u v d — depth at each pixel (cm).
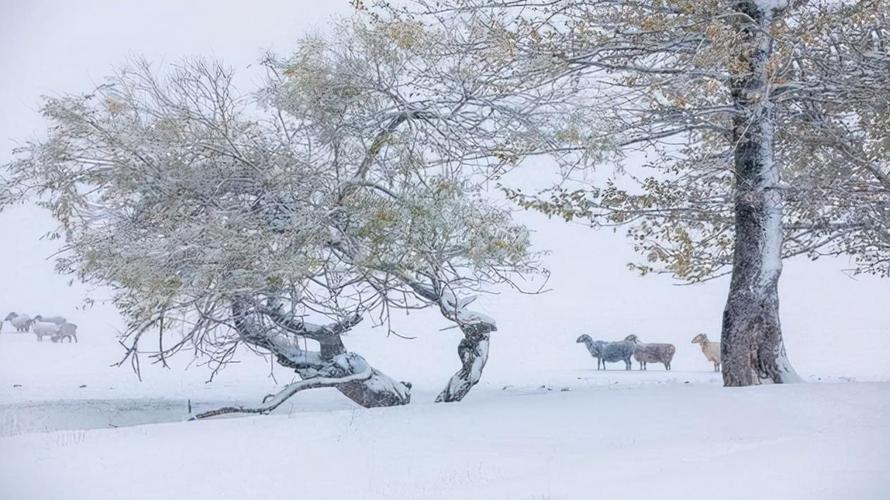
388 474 1265
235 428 1630
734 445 1252
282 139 1936
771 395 1634
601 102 2045
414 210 1833
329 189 1895
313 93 1894
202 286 1758
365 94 1922
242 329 1938
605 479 1105
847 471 1017
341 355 2072
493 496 1073
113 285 1905
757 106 1909
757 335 1970
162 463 1382
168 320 1766
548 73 1948
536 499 1029
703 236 2350
